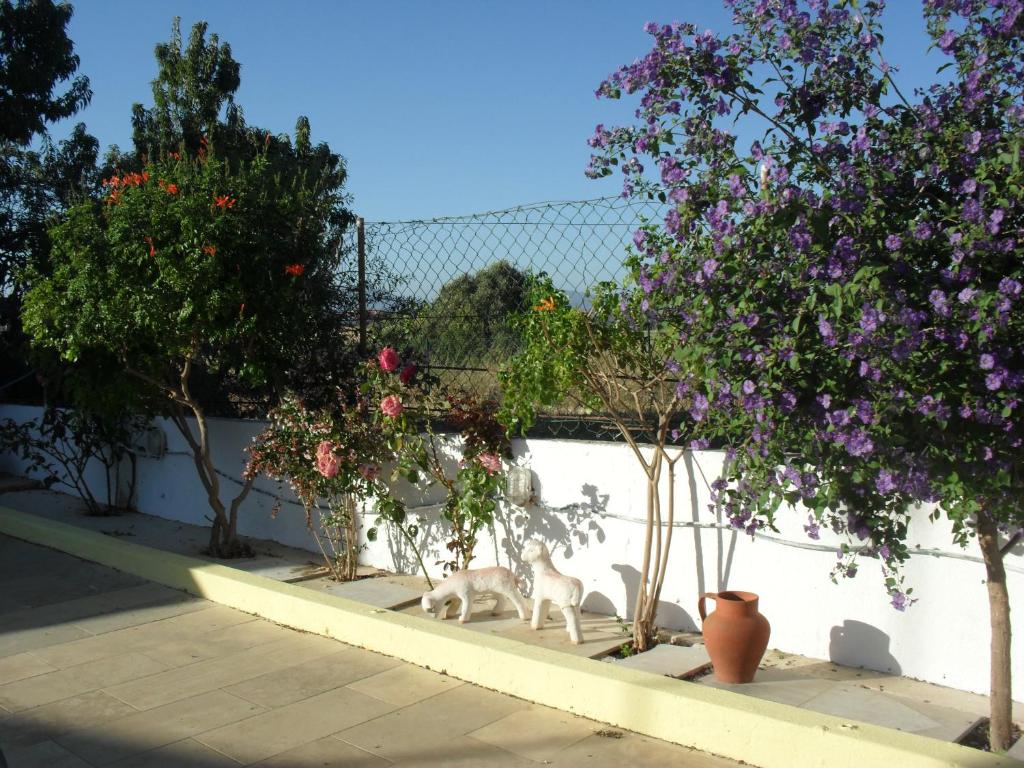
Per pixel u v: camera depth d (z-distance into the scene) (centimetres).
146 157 720
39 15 1489
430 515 642
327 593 590
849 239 311
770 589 493
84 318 604
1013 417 302
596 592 559
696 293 341
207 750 384
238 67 1638
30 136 1533
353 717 416
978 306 279
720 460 505
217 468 793
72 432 911
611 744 385
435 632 478
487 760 371
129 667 482
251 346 650
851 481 338
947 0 320
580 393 517
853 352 295
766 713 363
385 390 609
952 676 439
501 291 588
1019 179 290
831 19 338
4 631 541
